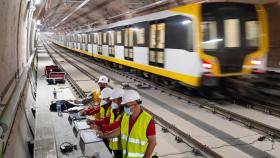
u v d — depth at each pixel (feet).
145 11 88.38
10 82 21.99
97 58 92.43
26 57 46.26
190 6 35.40
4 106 16.44
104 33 79.25
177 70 39.14
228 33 34.27
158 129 27.25
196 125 28.14
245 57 34.94
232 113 29.60
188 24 35.50
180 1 63.41
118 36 66.13
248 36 34.96
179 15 37.88
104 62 86.69
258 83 36.09
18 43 29.17
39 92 35.29
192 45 34.60
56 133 18.80
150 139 13.23
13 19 23.26
